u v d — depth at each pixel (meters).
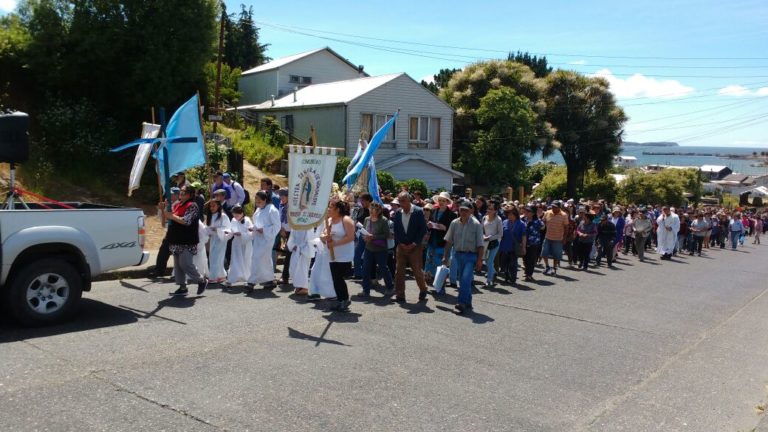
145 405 5.06
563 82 45.16
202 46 19.42
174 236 9.10
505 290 11.95
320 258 9.16
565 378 6.49
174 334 7.20
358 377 6.07
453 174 31.83
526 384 6.21
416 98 30.08
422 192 26.27
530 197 35.81
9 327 7.21
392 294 10.40
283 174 23.22
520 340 7.94
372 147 11.95
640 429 5.25
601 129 45.16
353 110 27.56
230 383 5.69
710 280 15.30
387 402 5.47
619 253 21.55
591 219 16.16
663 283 14.24
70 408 4.91
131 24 18.45
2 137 7.94
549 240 14.65
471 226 9.43
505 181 35.56
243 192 12.93
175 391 5.41
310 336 7.45
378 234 10.19
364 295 10.28
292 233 9.88
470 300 9.45
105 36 17.75
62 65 18.05
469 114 37.09
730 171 116.06
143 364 6.07
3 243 6.92
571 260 16.47
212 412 5.00
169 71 18.81
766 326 9.88
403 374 6.26
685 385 6.55
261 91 36.66
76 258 7.65
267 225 9.90
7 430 4.45
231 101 32.91
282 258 13.50
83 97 18.95
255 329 7.62
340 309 8.92
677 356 7.71
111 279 10.45
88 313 8.04
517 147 34.97
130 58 18.62
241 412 5.04
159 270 10.88
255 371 6.06
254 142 24.38
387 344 7.33
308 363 6.41
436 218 11.85
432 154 31.02
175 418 4.84
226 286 10.25
